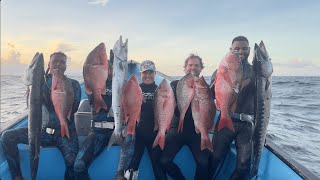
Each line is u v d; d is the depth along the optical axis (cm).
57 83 174
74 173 180
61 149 188
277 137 487
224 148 185
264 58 161
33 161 171
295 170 168
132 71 364
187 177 199
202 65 197
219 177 206
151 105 196
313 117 704
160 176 187
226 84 168
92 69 173
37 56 168
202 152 183
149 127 193
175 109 194
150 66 198
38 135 170
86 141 187
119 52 168
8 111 757
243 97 184
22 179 183
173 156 187
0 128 213
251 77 184
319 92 1581
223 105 170
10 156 181
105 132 190
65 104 177
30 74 166
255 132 169
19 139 185
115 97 170
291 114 752
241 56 188
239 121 184
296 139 478
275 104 979
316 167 355
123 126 185
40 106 169
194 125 189
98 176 195
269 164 186
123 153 185
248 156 177
